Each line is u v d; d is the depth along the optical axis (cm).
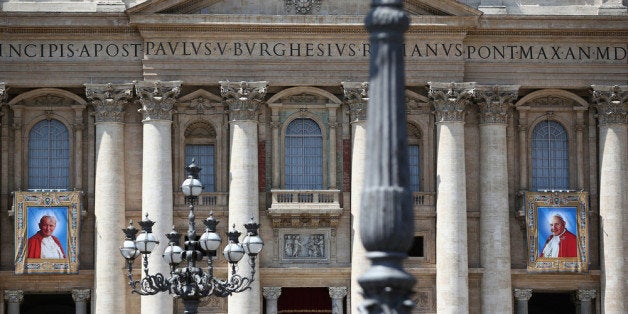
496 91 7662
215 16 7506
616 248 7694
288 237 7638
